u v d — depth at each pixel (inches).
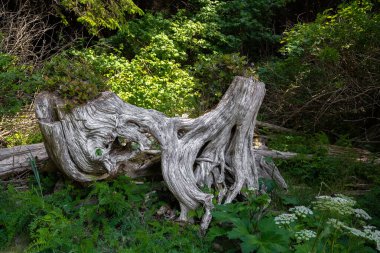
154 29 443.2
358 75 285.0
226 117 174.6
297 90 306.2
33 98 289.4
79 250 134.7
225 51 475.5
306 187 209.6
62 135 161.8
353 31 288.2
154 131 166.4
